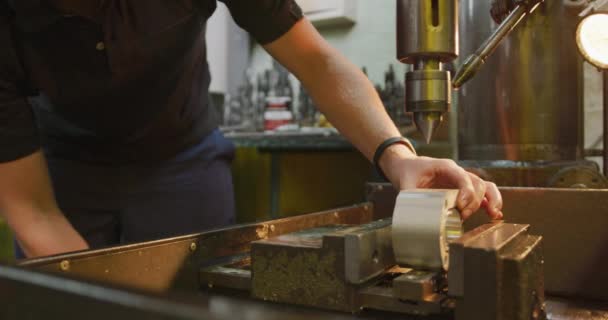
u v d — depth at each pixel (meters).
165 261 0.60
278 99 2.38
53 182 1.21
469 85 1.07
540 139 1.01
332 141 1.89
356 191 2.04
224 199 1.33
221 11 2.67
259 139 2.02
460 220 0.64
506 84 1.02
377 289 0.55
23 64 0.89
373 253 0.55
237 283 0.61
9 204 0.90
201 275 0.64
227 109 2.72
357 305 0.54
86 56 0.90
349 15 2.35
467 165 1.01
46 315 0.35
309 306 0.55
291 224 0.79
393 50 2.32
